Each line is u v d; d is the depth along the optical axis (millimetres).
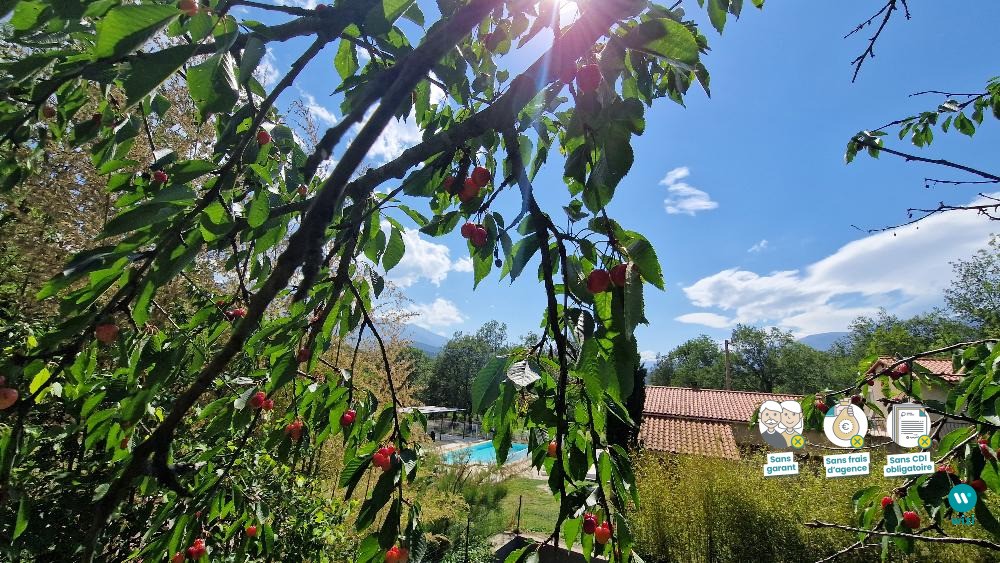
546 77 994
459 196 1466
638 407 12297
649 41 875
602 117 923
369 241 1781
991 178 1701
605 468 1357
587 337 1112
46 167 3162
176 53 735
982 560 5141
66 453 2875
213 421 1849
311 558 3604
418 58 635
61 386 1527
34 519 2430
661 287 986
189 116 3549
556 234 1187
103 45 688
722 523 6832
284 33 1070
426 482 6547
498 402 1530
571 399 1561
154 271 1000
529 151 1514
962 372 2533
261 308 502
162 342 1638
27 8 881
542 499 12039
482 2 688
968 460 1803
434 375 41531
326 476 5387
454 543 7203
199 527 1884
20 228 3213
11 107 1437
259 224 1082
